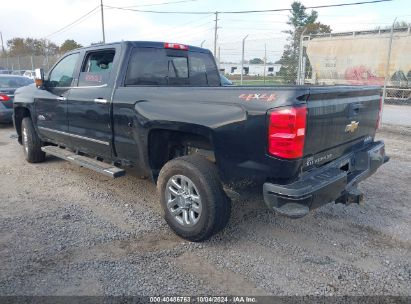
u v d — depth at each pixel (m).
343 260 3.38
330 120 3.29
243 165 3.20
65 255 3.42
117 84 4.36
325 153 3.39
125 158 4.45
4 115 10.11
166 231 3.96
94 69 4.84
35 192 5.14
